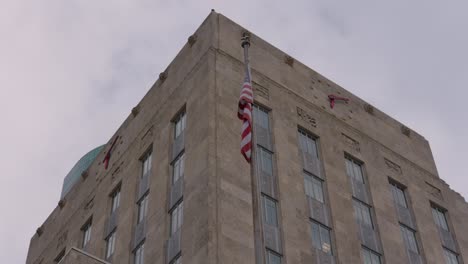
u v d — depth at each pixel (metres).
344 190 46.69
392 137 55.94
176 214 41.56
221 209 38.06
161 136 47.72
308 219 42.47
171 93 49.59
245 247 37.38
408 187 52.50
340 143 50.09
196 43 50.03
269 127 45.97
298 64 53.06
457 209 55.03
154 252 41.34
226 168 40.28
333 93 54.03
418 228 49.91
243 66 47.59
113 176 52.56
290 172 43.88
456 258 51.47
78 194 57.66
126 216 47.03
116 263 45.22
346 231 44.09
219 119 42.53
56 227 58.78
